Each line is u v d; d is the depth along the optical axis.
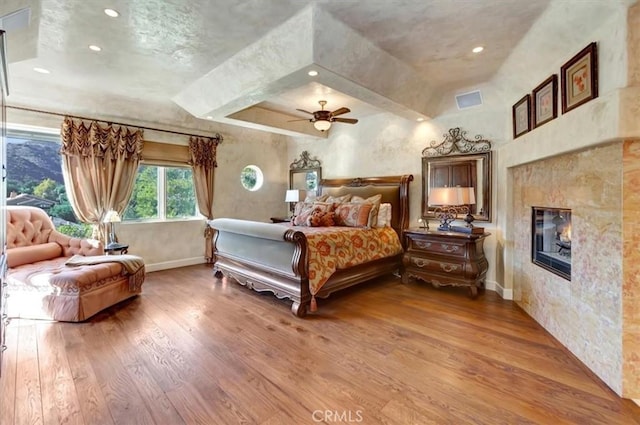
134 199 4.80
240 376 2.06
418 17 2.44
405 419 1.67
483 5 2.27
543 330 2.78
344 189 5.38
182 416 1.68
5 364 2.18
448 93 4.04
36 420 1.64
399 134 4.88
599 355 2.04
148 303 3.45
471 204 3.97
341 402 1.81
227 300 3.56
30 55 2.94
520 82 3.22
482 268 3.77
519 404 1.79
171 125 5.04
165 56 3.14
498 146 3.89
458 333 2.72
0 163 2.11
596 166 2.08
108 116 4.38
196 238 5.45
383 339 2.61
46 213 4.04
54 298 2.91
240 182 6.04
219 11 2.40
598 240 2.06
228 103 3.76
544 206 2.79
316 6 2.33
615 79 1.89
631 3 1.76
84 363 2.20
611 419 1.67
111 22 2.53
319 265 3.25
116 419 1.66
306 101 4.56
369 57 2.91
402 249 4.51
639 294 1.83
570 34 2.27
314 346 2.48
